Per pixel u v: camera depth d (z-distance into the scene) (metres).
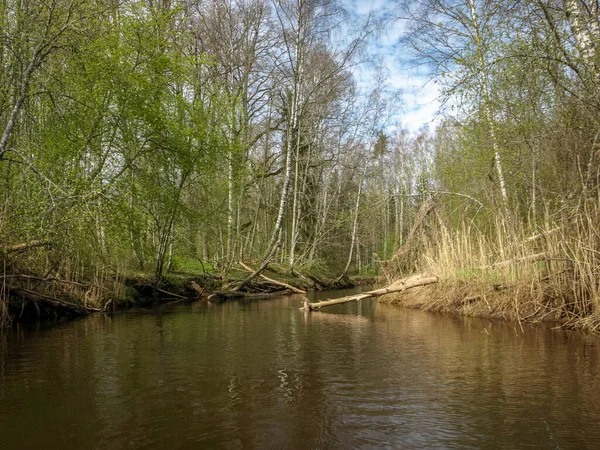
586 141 8.06
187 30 17.12
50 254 8.50
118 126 11.01
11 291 7.86
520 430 2.92
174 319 8.75
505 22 7.90
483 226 10.40
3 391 3.76
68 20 8.76
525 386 3.90
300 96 20.75
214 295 14.83
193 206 15.52
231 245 18.78
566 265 7.52
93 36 9.66
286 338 6.42
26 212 7.66
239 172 16.48
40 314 8.59
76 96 10.04
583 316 7.18
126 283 12.34
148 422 3.06
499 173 10.21
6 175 8.38
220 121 14.95
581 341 5.97
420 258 12.65
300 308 11.12
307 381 4.07
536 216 9.15
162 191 12.94
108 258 10.43
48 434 2.86
